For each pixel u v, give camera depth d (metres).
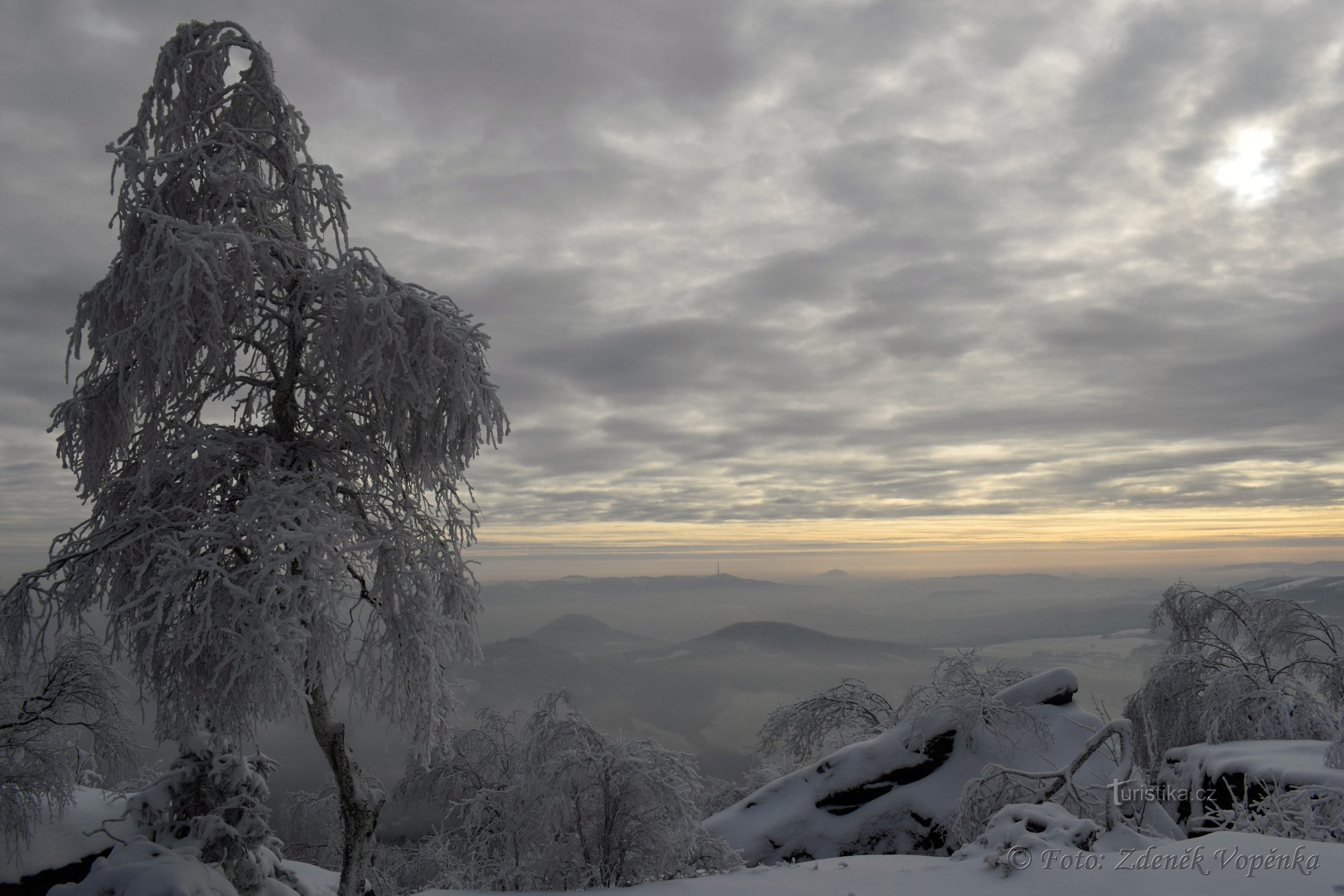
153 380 8.09
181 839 7.37
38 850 9.66
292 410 9.48
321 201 9.62
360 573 8.85
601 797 8.00
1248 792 8.64
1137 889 4.46
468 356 9.00
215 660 7.53
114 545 7.78
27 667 8.18
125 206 8.36
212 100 9.39
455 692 9.80
